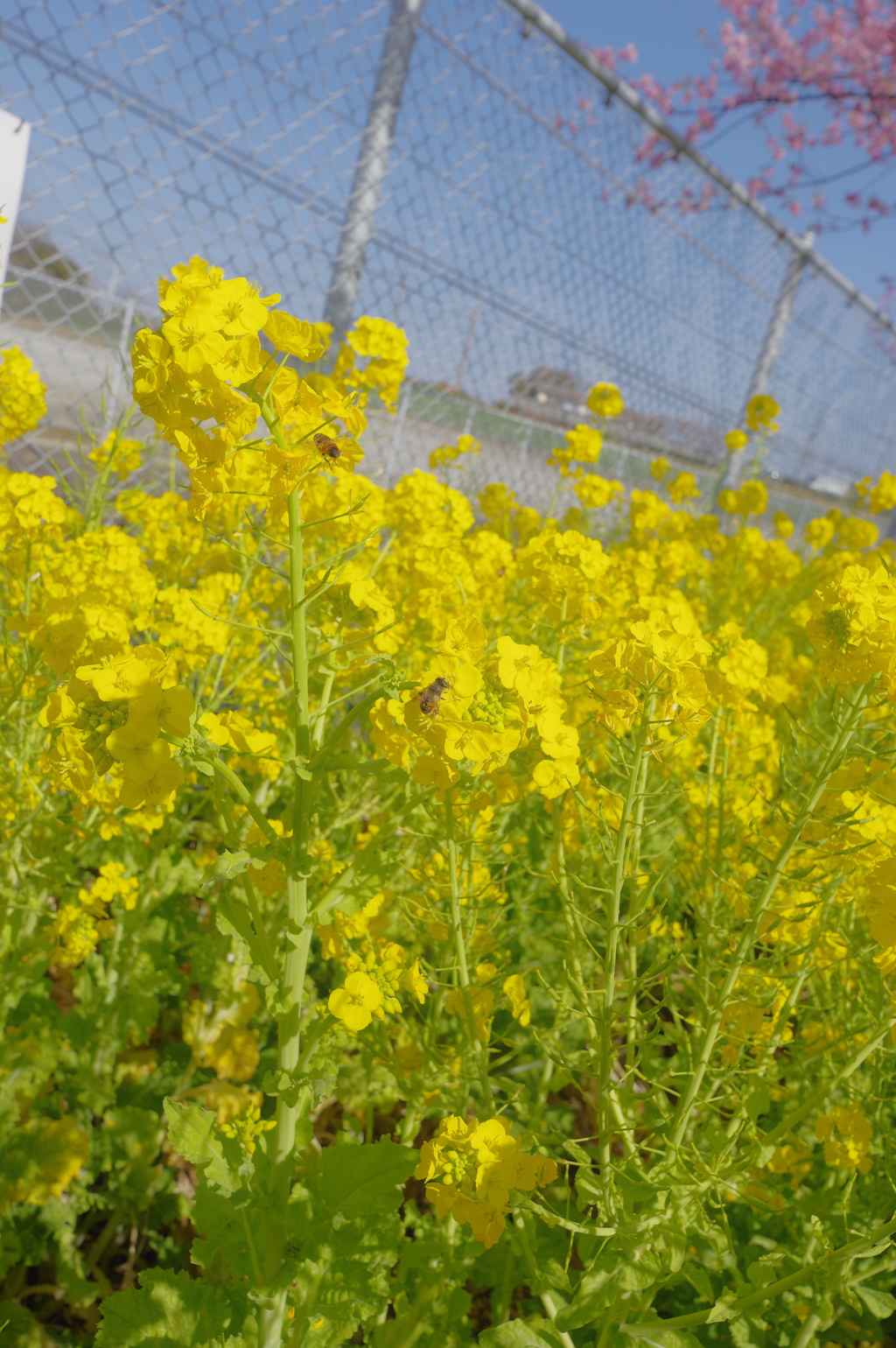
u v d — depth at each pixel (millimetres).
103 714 399
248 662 826
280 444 418
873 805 567
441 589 770
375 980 539
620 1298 483
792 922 527
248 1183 461
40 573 720
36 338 1076
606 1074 510
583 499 1270
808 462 3523
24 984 678
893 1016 532
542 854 805
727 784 665
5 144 935
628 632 505
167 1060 778
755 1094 534
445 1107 592
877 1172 601
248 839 587
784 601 1574
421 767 435
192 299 388
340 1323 460
